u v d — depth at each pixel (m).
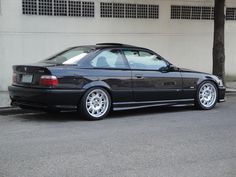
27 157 6.13
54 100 8.51
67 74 8.60
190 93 10.17
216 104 11.41
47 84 8.48
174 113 9.90
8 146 6.73
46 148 6.61
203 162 5.94
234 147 6.75
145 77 9.50
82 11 14.19
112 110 9.27
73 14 14.06
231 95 13.24
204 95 10.41
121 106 9.29
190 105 10.65
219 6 13.42
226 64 16.80
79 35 14.21
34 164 5.80
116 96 9.17
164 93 9.79
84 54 9.09
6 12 13.17
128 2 14.87
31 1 13.46
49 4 13.70
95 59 9.04
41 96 8.54
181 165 5.79
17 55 13.41
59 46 13.95
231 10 16.75
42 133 7.67
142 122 8.74
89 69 8.89
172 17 15.75
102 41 14.59
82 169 5.61
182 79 10.02
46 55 13.78
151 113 9.90
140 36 15.21
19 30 13.38
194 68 16.28
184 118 9.23
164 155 6.26
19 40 13.41
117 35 14.80
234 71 16.84
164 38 15.65
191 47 16.16
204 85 10.38
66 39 14.02
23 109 10.16
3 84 13.30
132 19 15.02
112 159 6.05
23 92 8.86
